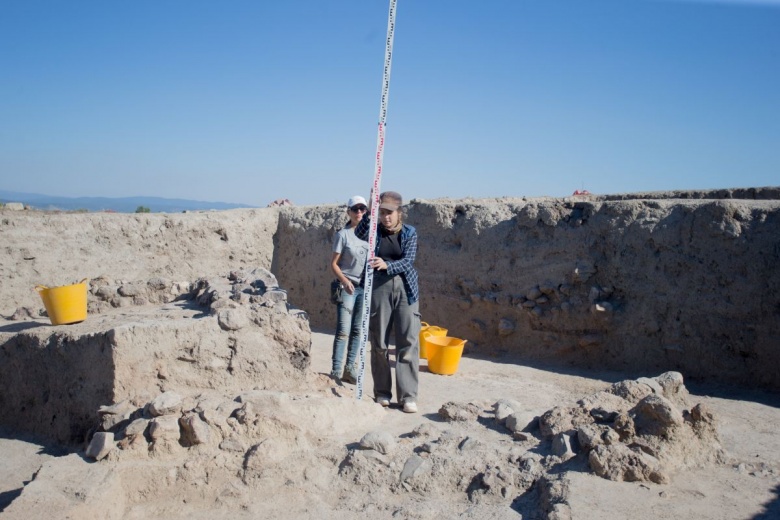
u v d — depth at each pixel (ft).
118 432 15.38
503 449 14.82
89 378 17.52
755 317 22.04
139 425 15.02
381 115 18.33
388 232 18.76
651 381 16.78
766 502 12.37
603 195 36.63
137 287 22.90
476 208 30.89
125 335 16.84
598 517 11.69
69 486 13.20
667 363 24.06
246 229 39.34
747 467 14.01
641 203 25.45
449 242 31.27
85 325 19.08
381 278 18.70
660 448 13.69
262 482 14.34
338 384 19.65
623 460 13.20
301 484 14.38
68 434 18.17
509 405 17.46
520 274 28.45
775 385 21.62
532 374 24.73
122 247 35.12
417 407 19.19
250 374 18.17
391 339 29.94
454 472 14.17
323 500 14.06
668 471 13.37
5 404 20.22
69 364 18.15
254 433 15.16
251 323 18.40
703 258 23.38
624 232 25.46
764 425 17.67
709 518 11.76
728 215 22.84
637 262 25.05
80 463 14.29
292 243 39.55
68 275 32.96
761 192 30.60
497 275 29.17
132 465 14.25
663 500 12.34
